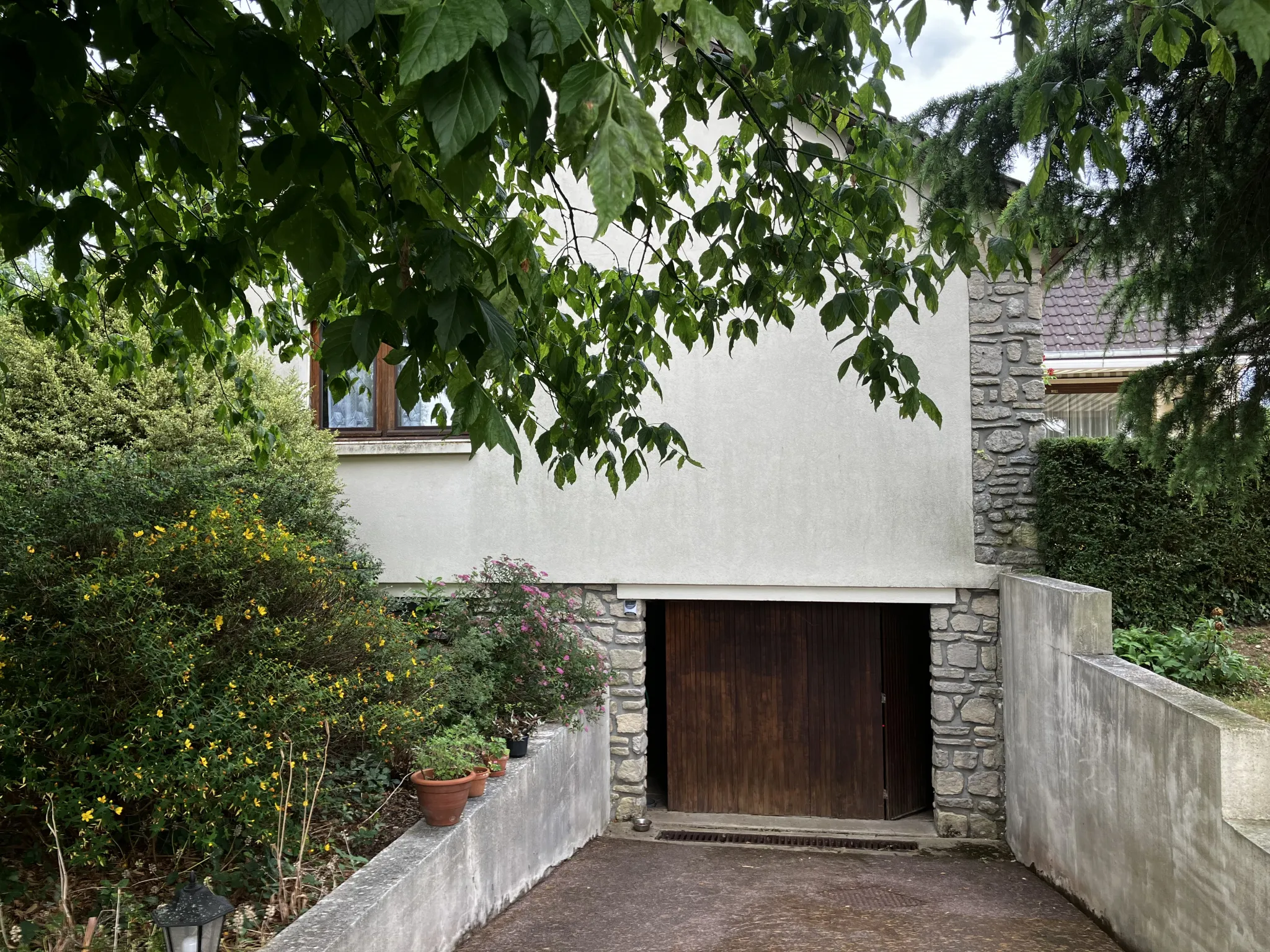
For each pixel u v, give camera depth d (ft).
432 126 4.35
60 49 5.42
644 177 6.08
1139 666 18.52
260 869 13.10
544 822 20.43
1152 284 16.33
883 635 26.86
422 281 6.07
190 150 6.24
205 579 14.58
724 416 25.80
